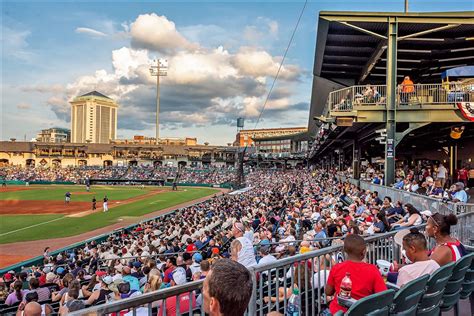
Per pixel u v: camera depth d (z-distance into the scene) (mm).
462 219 9398
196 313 5238
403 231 6645
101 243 22344
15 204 46656
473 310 5766
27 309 5387
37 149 110500
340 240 7457
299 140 104750
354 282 4020
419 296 3932
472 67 20078
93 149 112750
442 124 22281
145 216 36500
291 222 13477
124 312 5152
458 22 20281
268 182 65500
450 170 33438
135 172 98938
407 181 18375
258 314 4965
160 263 13508
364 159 46031
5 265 19859
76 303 7809
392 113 20625
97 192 65250
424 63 27656
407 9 21906
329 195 23594
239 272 2316
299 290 4934
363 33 22859
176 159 116500
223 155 119312
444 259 5051
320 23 21609
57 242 25141
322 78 32438
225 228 21922
